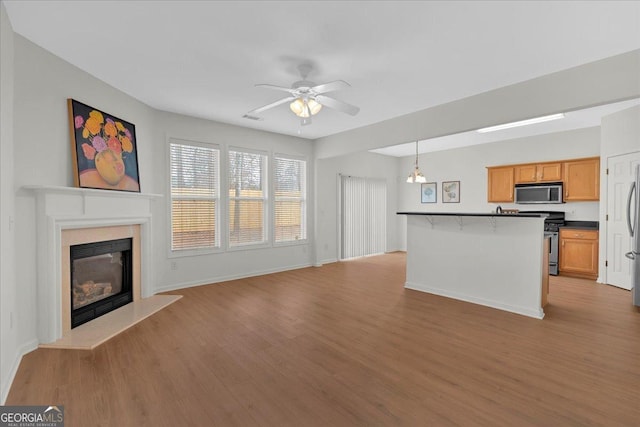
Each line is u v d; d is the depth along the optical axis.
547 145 5.95
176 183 4.64
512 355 2.57
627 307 3.81
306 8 2.18
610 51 2.76
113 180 3.53
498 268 3.82
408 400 1.98
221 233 5.09
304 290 4.58
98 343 2.76
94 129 3.30
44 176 2.79
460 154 7.29
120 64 3.05
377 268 6.20
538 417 1.82
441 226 4.36
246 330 3.10
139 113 4.05
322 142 6.16
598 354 2.59
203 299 4.13
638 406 1.92
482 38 2.56
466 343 2.80
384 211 8.17
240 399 1.99
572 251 5.46
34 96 2.70
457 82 3.42
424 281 4.55
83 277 3.32
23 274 2.59
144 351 2.65
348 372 2.32
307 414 1.85
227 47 2.72
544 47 2.70
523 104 3.39
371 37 2.55
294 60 2.95
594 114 4.77
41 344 2.72
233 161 5.25
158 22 2.36
